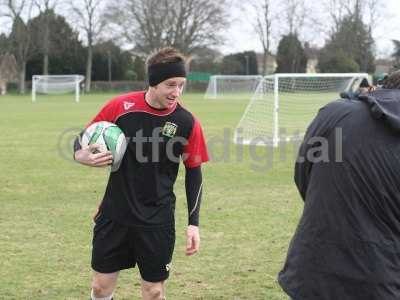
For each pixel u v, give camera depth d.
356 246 3.38
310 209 3.55
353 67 90.81
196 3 83.81
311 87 26.12
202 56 87.56
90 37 86.19
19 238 8.20
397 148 3.40
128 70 96.00
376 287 3.35
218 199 11.05
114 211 4.64
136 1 84.31
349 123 3.45
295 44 96.81
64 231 8.58
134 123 4.61
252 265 7.09
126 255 4.75
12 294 6.09
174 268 6.96
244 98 65.12
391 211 3.41
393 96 3.47
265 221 9.26
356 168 3.39
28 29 84.19
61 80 67.69
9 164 15.45
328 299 3.45
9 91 85.06
